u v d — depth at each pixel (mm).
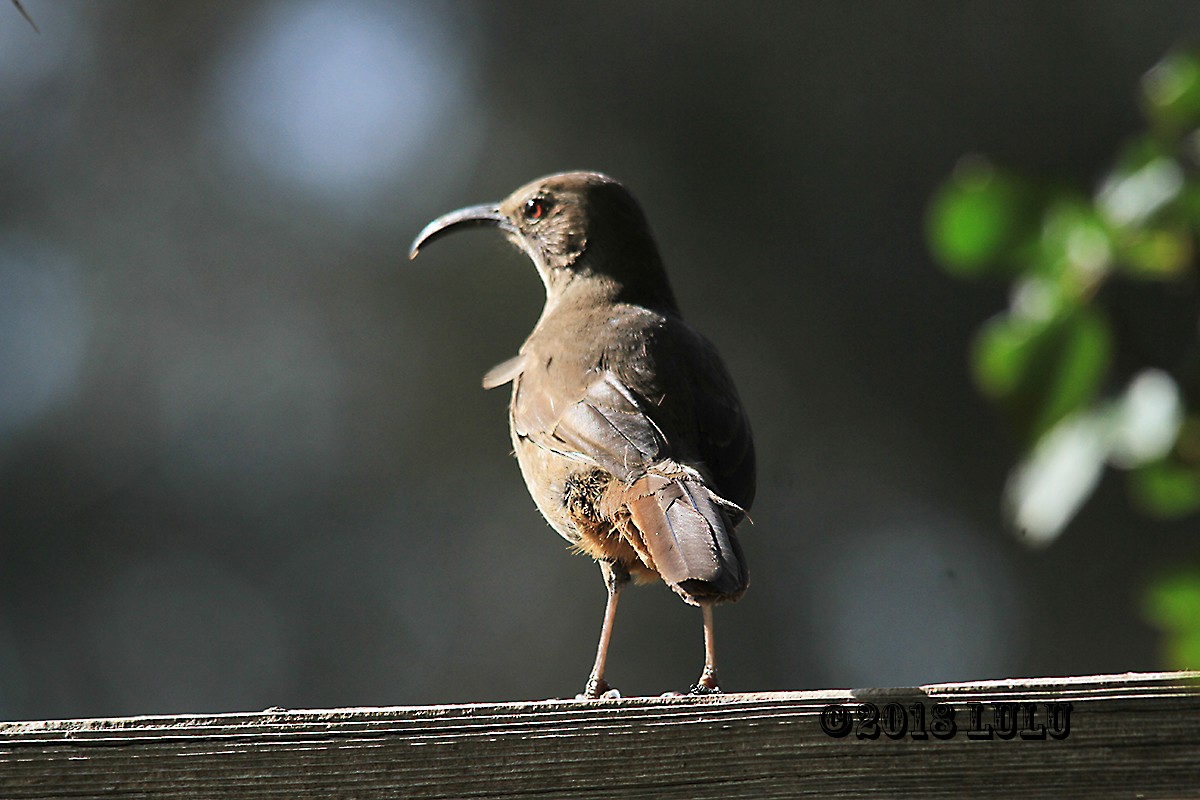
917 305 16469
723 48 16984
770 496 16281
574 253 7750
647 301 7625
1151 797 4551
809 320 16547
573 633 15938
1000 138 16500
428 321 16719
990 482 16203
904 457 16375
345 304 16938
